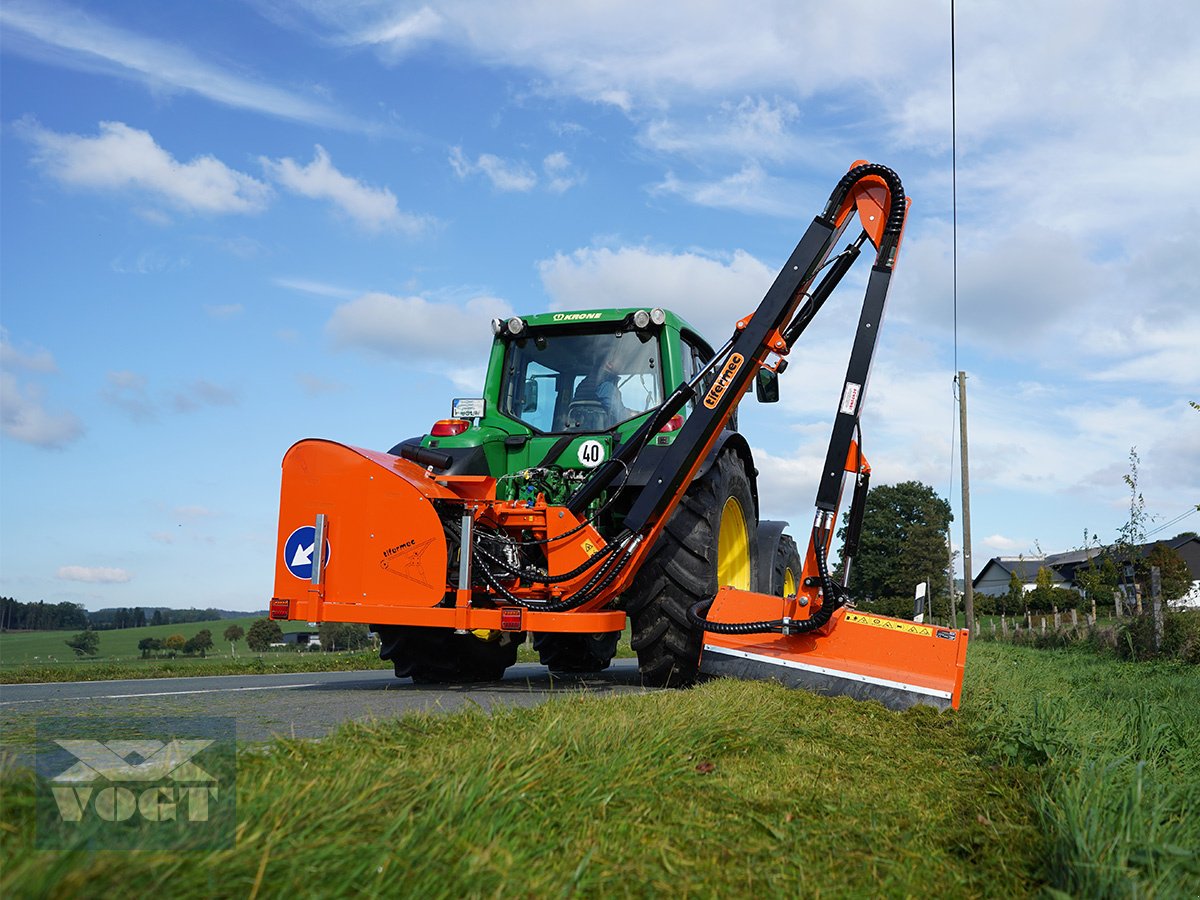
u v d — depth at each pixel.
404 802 1.98
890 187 5.34
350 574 5.29
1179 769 3.67
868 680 4.70
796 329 5.68
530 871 1.78
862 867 2.13
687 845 2.09
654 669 5.59
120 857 1.46
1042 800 2.63
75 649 44.12
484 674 6.68
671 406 5.57
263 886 1.49
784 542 7.78
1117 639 13.87
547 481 5.86
